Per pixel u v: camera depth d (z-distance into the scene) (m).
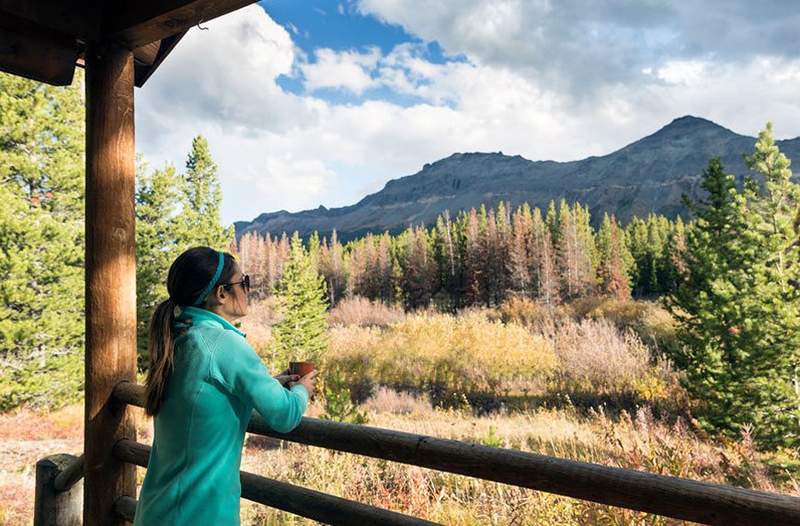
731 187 14.36
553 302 57.97
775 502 1.32
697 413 16.09
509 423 16.52
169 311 1.79
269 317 52.69
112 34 2.88
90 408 2.92
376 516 2.03
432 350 27.05
